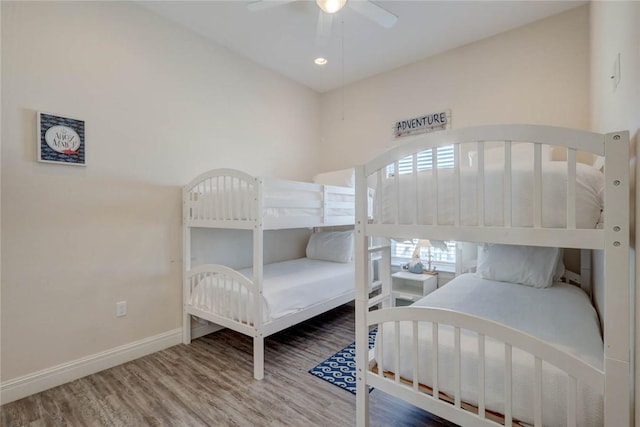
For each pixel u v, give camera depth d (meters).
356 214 1.57
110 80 2.35
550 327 1.51
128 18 2.45
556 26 2.69
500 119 2.97
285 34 2.93
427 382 1.37
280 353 2.52
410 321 1.47
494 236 1.20
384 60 3.46
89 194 2.25
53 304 2.08
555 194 1.14
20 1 1.95
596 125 2.22
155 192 2.62
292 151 3.95
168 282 2.71
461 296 2.01
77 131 2.18
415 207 1.39
